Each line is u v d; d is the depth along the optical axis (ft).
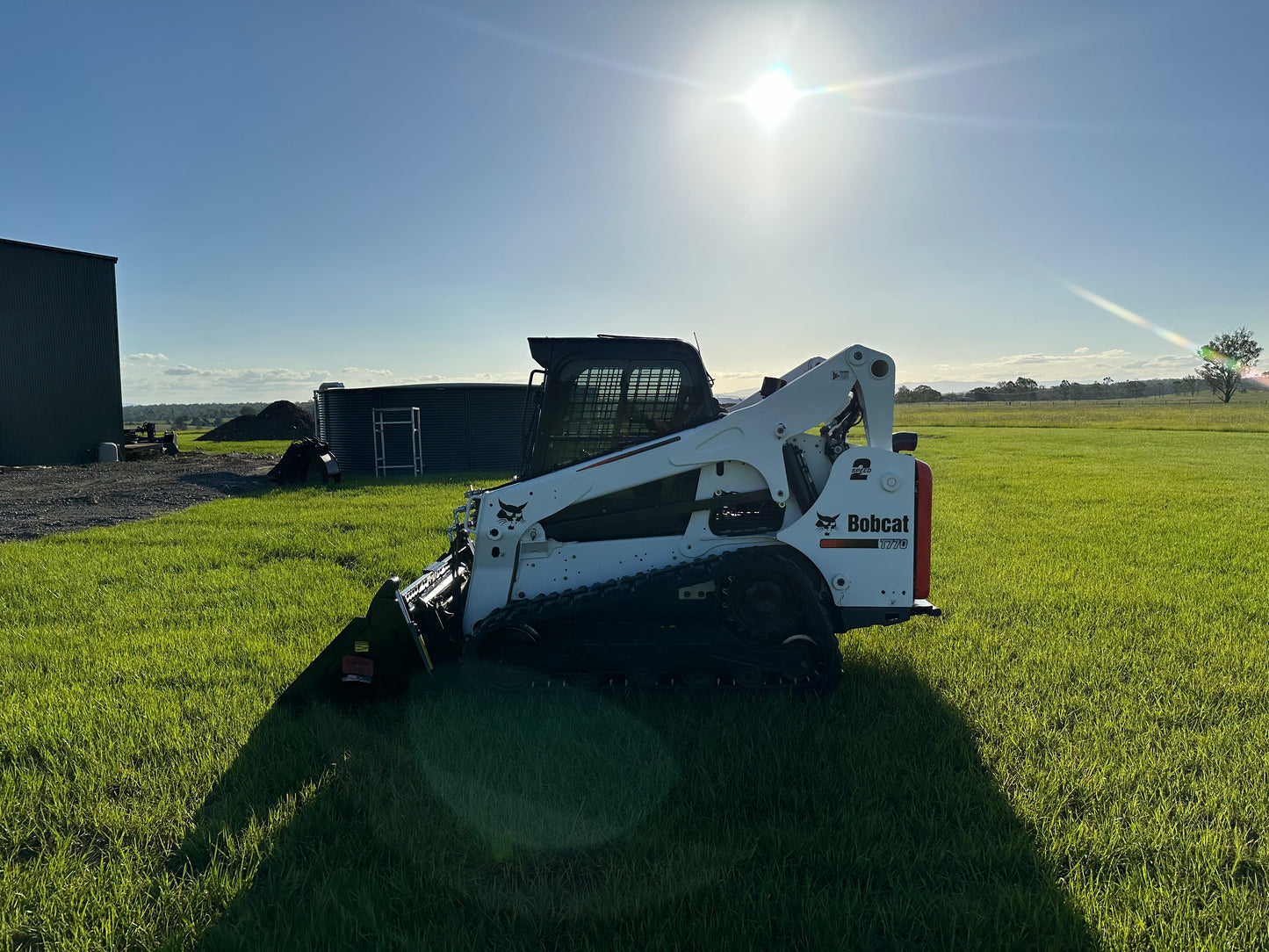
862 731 13.52
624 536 16.03
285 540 32.76
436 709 14.58
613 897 9.08
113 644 19.02
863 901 9.11
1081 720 14.24
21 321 73.82
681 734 13.48
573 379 16.39
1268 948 8.27
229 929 8.54
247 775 12.21
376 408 64.64
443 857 9.90
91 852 10.44
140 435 93.20
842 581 15.51
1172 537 32.91
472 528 16.61
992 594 23.56
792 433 15.52
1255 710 14.67
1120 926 8.54
